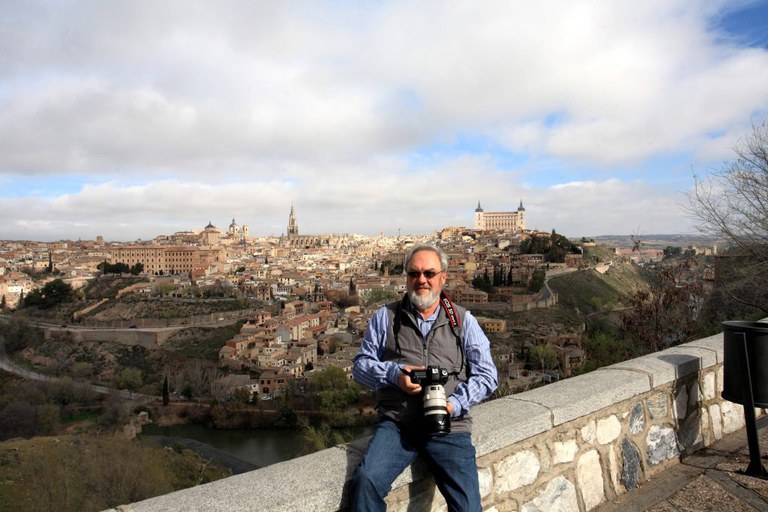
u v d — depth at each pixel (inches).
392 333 118.0
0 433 1946.4
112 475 1064.2
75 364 3213.6
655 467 179.2
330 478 102.9
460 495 106.0
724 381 181.8
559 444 147.4
